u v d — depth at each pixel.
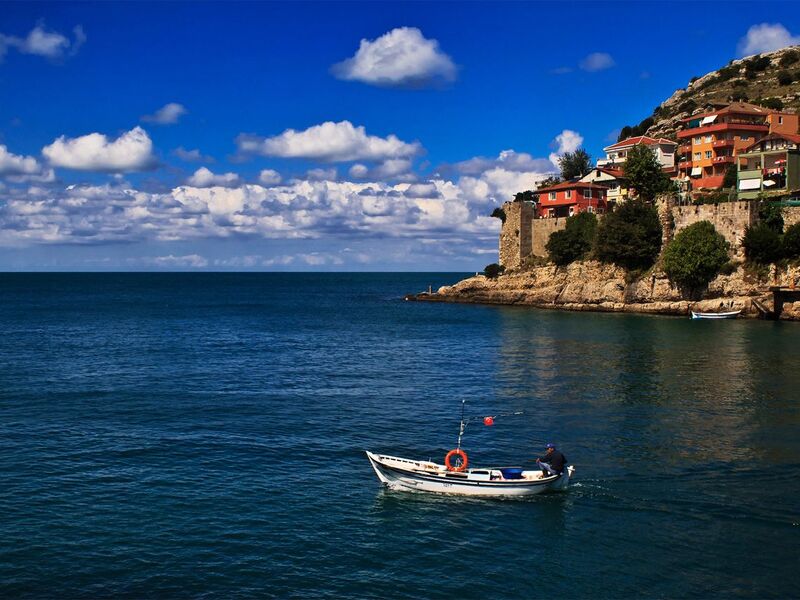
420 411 46.53
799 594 22.80
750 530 27.42
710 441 39.06
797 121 140.88
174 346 79.88
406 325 104.44
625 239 117.19
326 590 22.97
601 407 47.31
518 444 38.88
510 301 137.75
